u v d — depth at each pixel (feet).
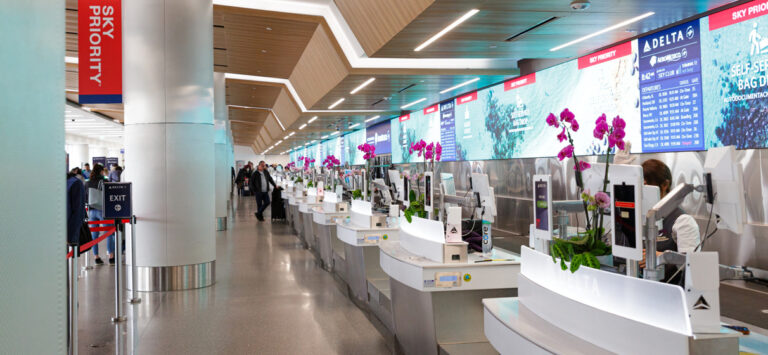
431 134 48.37
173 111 21.11
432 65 32.12
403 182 16.42
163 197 21.03
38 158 3.08
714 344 5.64
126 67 20.93
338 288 21.29
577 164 8.52
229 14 28.94
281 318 16.84
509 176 35.78
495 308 8.54
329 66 34.83
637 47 23.81
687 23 21.17
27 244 2.92
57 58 3.38
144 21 20.83
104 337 14.82
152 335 15.02
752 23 18.52
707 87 20.52
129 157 21.12
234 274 24.29
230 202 78.07
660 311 5.68
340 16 29.53
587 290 6.89
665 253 7.08
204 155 21.83
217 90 49.90
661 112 22.71
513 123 34.60
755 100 18.58
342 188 29.81
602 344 6.37
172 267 21.01
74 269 11.98
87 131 101.14
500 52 26.55
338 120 60.95
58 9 3.40
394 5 20.90
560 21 20.67
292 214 44.39
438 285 11.15
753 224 19.17
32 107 2.98
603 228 7.88
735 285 19.57
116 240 17.03
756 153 18.90
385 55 26.89
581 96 27.84
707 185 6.98
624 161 11.25
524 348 6.98
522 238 34.14
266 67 45.32
